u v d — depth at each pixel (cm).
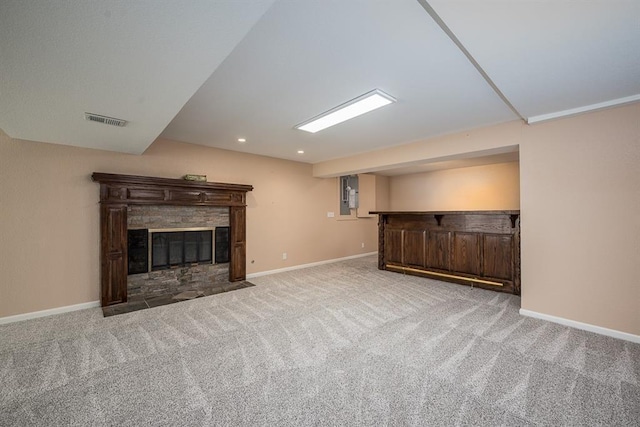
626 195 264
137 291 397
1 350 243
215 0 116
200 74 178
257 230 534
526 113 295
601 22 145
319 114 316
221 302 374
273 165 560
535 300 316
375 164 500
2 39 135
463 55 199
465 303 365
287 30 169
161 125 269
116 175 358
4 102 212
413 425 155
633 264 261
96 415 165
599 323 277
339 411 167
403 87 250
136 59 159
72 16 121
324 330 283
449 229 476
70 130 282
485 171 695
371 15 156
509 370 209
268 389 188
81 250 352
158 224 414
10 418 162
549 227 306
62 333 278
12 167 311
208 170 469
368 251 799
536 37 159
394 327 289
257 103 284
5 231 307
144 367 216
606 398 177
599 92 240
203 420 160
